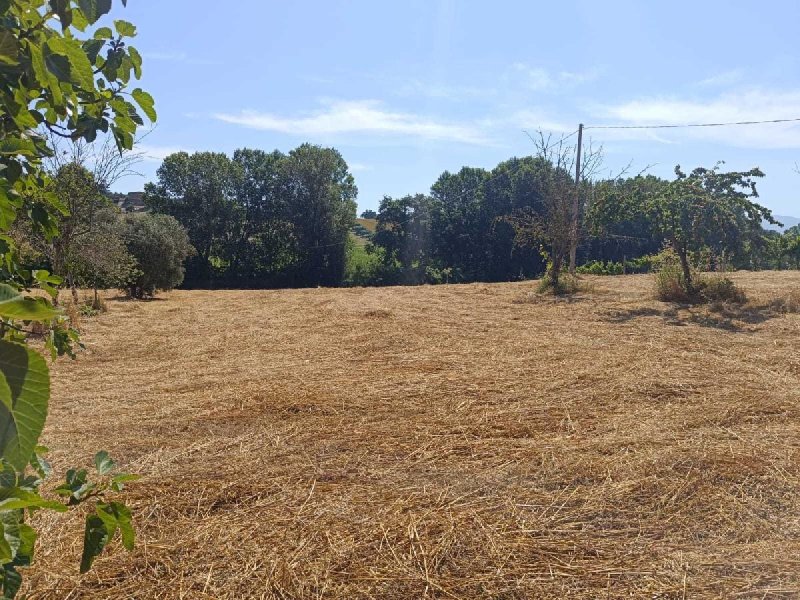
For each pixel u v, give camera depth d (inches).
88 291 842.8
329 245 1707.7
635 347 347.3
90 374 311.9
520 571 122.3
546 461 179.3
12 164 60.9
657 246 1487.5
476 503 152.9
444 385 269.7
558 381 271.7
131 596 114.4
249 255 1680.6
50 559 124.7
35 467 58.6
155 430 215.0
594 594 114.6
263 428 214.8
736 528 138.9
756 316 437.4
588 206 673.6
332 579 120.1
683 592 114.7
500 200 1636.3
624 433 202.8
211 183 1612.9
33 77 55.8
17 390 33.5
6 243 74.9
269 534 137.0
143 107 67.4
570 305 547.2
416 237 1759.4
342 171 1835.6
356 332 425.4
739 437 195.6
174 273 799.7
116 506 60.7
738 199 512.1
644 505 150.6
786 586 116.2
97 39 63.1
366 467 177.5
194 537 135.3
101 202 501.0
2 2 51.6
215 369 319.0
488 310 541.3
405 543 133.3
